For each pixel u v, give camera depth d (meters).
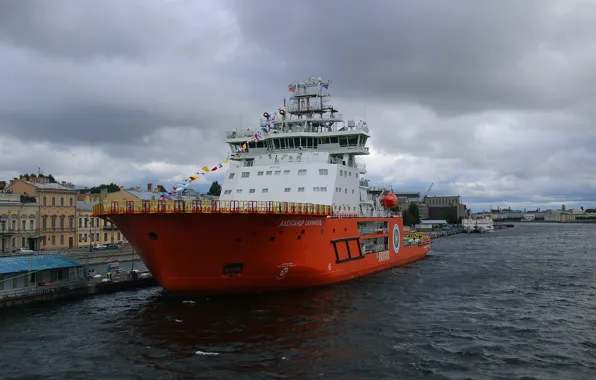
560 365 25.84
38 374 24.69
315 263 42.47
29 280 41.88
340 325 32.66
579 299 42.47
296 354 27.09
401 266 65.50
